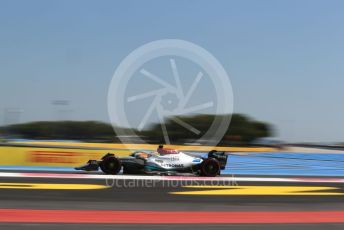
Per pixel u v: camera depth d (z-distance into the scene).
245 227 17.64
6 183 28.73
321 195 27.86
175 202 23.34
